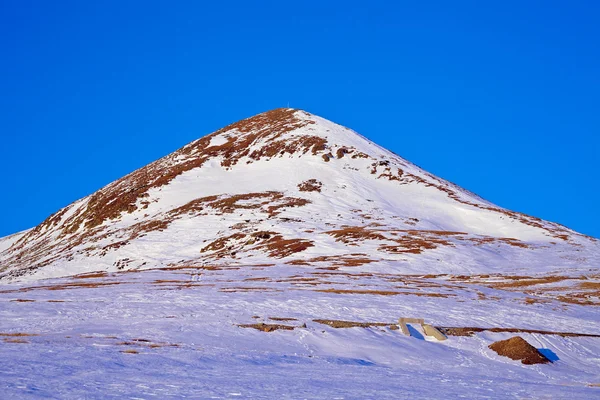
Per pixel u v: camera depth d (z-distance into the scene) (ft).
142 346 105.29
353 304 155.94
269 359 102.37
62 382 70.23
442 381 92.38
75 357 88.94
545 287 206.69
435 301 164.45
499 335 133.49
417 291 181.47
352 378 89.15
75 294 175.73
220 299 161.68
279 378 84.07
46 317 137.08
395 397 74.13
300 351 114.01
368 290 180.24
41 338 108.78
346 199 412.98
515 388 88.89
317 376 88.79
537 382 99.66
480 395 79.82
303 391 74.38
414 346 124.47
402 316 144.66
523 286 208.95
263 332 125.70
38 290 193.88
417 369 105.81
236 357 101.19
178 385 73.15
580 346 130.21
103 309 147.23
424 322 137.80
